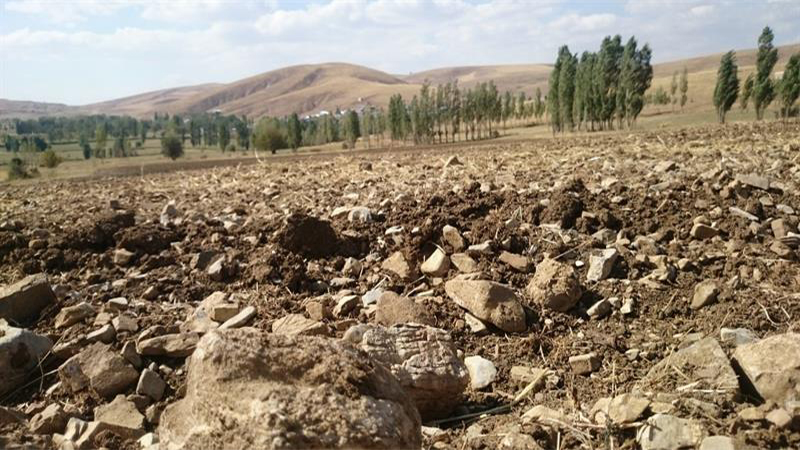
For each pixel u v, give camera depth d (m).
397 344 3.60
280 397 2.51
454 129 61.47
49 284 5.06
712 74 130.50
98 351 4.02
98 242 6.51
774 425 2.94
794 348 3.26
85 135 107.56
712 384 3.36
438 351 3.60
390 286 5.28
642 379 3.65
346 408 2.53
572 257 5.59
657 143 14.27
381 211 7.19
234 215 7.94
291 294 5.26
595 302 4.88
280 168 14.74
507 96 74.19
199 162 27.38
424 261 5.79
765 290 4.71
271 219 7.34
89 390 3.82
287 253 5.96
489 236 5.88
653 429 3.03
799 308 4.40
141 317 4.75
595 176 8.82
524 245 5.87
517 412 3.54
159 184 13.01
